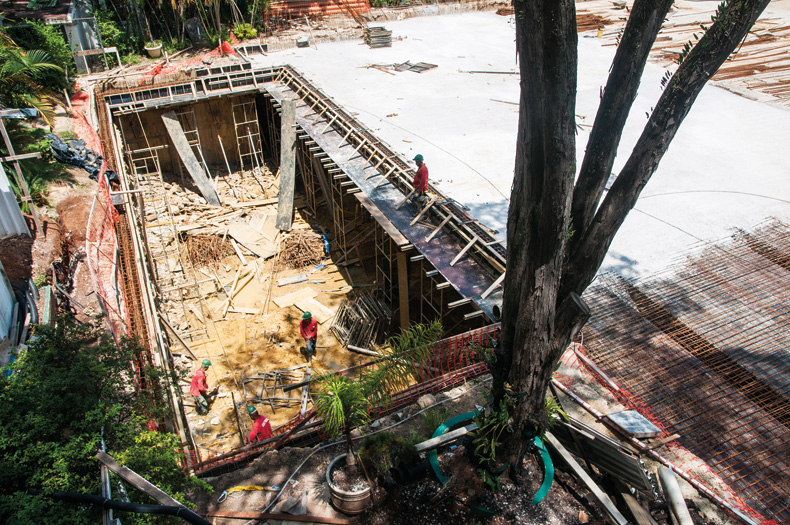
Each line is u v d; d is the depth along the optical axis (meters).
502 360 5.43
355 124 18.00
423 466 5.86
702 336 9.14
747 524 5.76
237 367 13.67
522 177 4.45
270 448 6.71
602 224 4.67
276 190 21.80
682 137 16.78
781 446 7.18
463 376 7.63
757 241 11.65
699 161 15.27
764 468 6.88
